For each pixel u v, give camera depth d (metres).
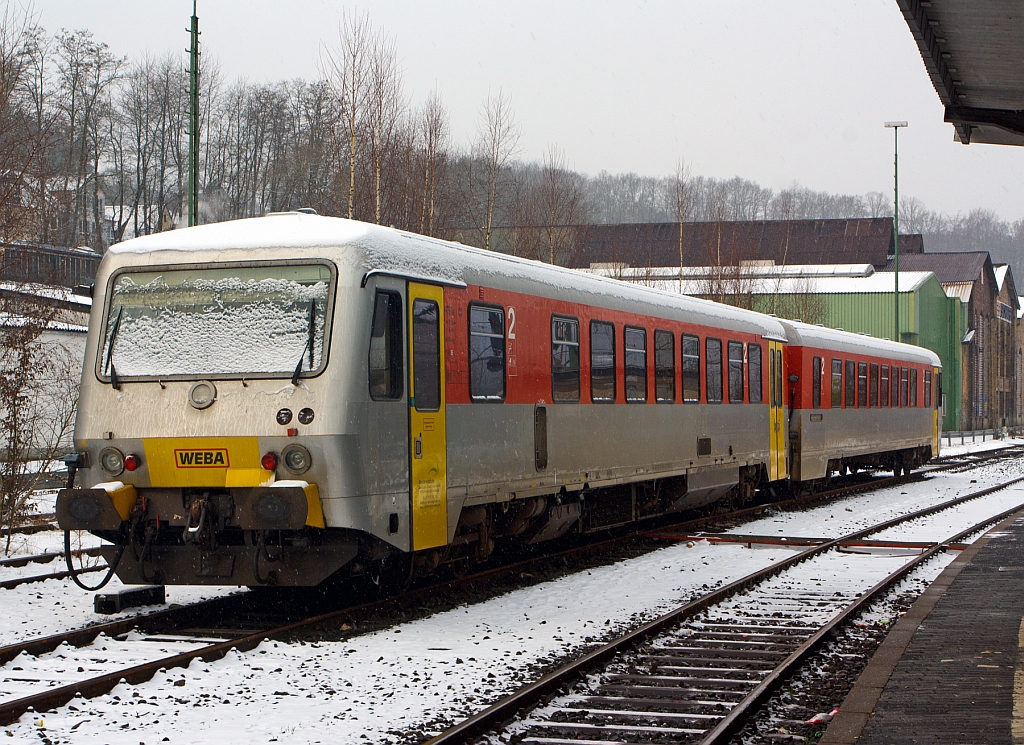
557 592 12.11
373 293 10.12
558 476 13.49
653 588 12.48
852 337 27.62
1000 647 8.62
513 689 7.84
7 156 16.89
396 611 10.77
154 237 10.85
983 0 7.72
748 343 20.45
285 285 10.14
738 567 14.18
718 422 18.83
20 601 11.11
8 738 6.44
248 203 63.28
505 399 12.31
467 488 11.52
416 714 7.12
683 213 49.66
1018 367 94.31
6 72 17.70
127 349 10.44
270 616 10.61
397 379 10.43
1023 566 13.45
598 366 14.62
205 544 10.00
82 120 58.09
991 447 55.69
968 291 72.56
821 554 15.38
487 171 36.47
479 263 12.05
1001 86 10.07
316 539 9.98
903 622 9.71
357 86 29.42
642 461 15.88
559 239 42.53
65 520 10.21
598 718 7.24
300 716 7.04
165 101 63.00
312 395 9.77
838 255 70.69
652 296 16.62
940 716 6.61
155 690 7.59
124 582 10.40
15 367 15.88
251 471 9.89
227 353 10.12
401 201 33.72
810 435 23.56
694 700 7.72
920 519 20.23
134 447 10.19
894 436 30.36
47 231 18.02
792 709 7.49
